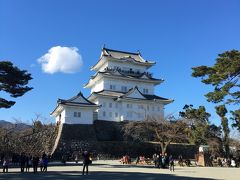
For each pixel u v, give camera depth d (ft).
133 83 268.41
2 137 202.08
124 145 214.90
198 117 220.84
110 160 199.52
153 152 217.36
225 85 96.12
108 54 276.82
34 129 229.86
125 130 224.74
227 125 211.82
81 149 209.87
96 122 231.09
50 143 218.79
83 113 222.48
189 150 223.92
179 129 205.16
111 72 261.85
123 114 244.22
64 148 205.87
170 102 257.55
